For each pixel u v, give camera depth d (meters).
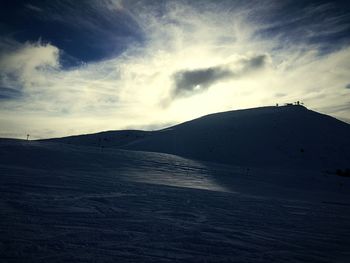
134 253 6.54
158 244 7.37
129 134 116.56
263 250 7.70
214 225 10.25
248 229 10.12
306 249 8.21
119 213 10.72
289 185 43.06
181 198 16.55
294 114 114.25
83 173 29.11
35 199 11.72
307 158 81.19
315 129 101.06
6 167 24.11
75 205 11.34
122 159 47.06
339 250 8.42
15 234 7.12
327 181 49.91
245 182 40.25
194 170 45.78
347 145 92.19
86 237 7.43
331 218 14.89
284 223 12.04
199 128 103.12
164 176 36.69
